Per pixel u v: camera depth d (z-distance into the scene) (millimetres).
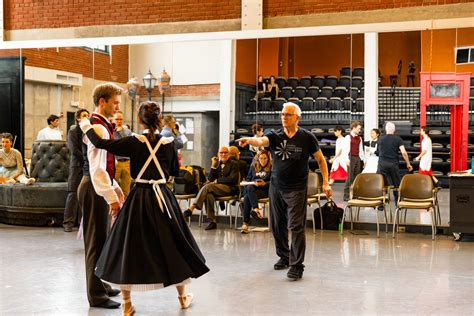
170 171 4699
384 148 9852
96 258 4891
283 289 5637
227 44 10906
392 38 9969
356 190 9227
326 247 7969
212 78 10969
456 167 9633
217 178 9742
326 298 5309
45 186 9625
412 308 4996
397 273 6367
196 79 11078
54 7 12000
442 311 4906
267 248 7836
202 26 11094
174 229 4469
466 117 9617
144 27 11453
